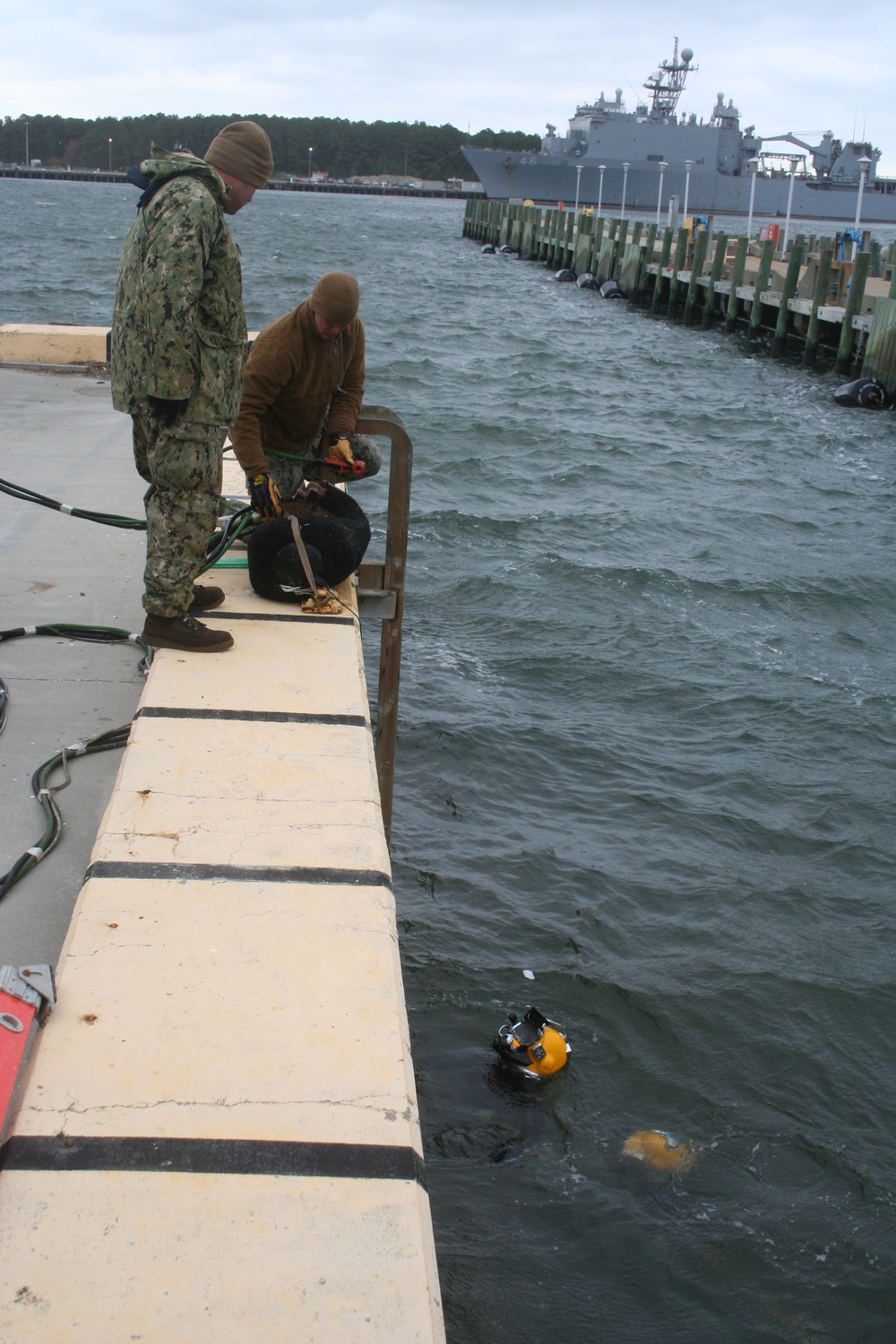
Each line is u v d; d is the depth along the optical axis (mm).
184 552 3588
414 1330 1681
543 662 8750
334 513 4441
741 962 5344
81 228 64688
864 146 102938
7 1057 2031
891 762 7516
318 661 3730
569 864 6051
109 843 2713
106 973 2314
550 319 35938
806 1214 3979
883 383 22906
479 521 12430
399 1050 2178
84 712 4035
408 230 88312
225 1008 2246
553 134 104812
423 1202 1895
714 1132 4332
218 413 3432
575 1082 4500
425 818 6414
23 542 5672
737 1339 3484
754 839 6488
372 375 22438
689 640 9445
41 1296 1686
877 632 10000
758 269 37344
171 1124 1978
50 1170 1877
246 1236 1800
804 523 13508
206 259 3268
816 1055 4785
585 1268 3691
